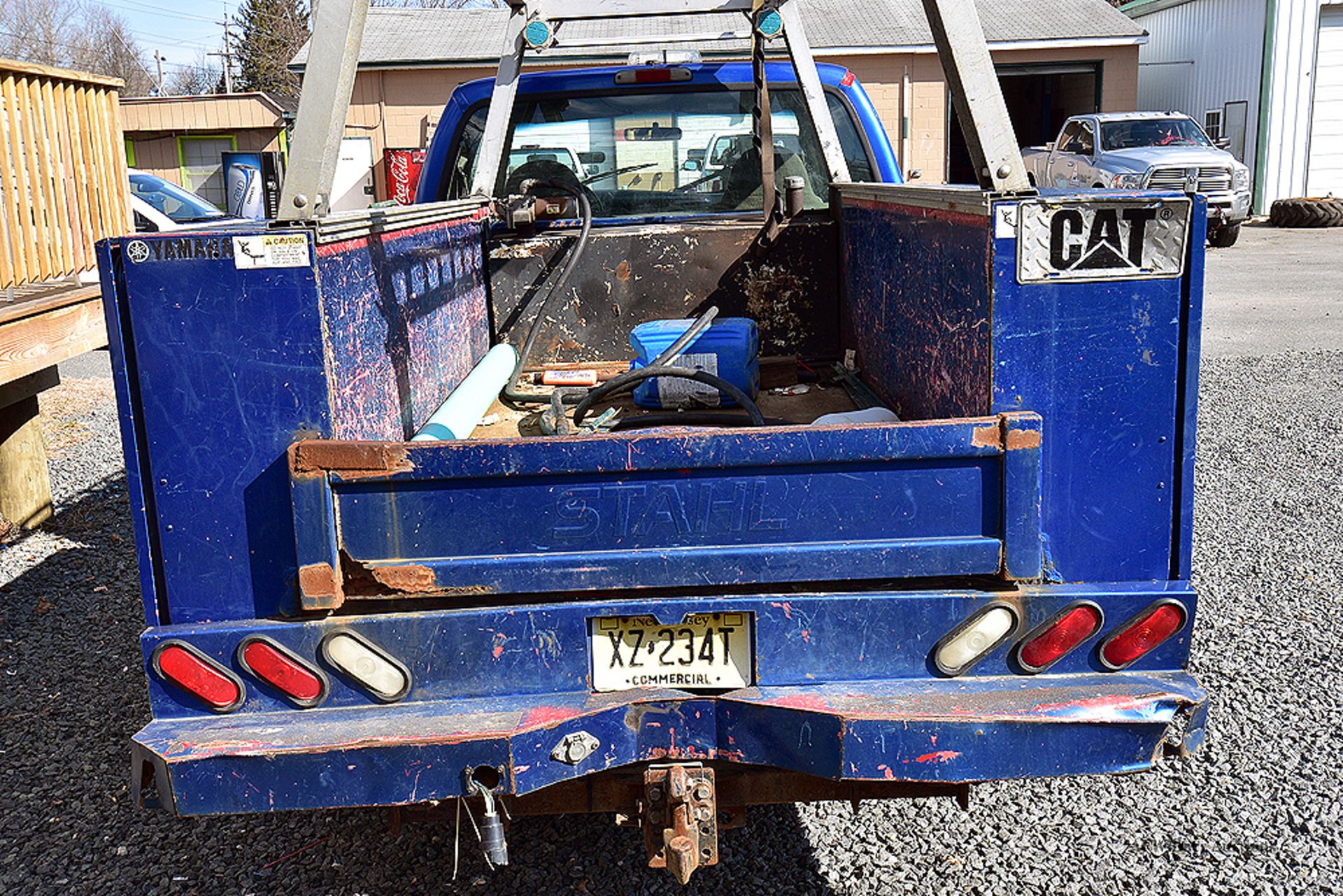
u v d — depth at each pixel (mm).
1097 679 2348
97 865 3074
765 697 2283
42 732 3889
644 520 2277
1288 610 4602
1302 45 25828
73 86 6625
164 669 2264
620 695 2334
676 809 2268
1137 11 32312
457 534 2262
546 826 3205
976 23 2158
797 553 2275
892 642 2338
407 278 2982
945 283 2674
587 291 4113
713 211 4668
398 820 2518
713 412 3486
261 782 2170
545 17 4367
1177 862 2939
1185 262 2240
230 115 25844
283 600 2283
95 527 6410
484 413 3475
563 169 4652
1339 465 6855
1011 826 3148
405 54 23531
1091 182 20500
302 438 2215
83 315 6078
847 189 3844
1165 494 2328
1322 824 3082
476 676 2328
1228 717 3709
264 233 2129
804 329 4117
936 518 2293
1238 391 9055
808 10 25906
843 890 2873
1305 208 23531
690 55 5016
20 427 6281
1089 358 2270
